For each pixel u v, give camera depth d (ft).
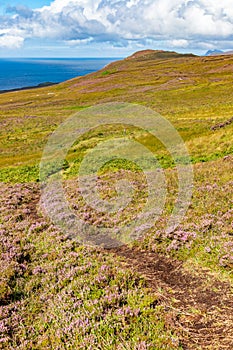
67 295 27.35
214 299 25.73
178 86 271.28
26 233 43.16
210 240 33.96
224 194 45.34
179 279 29.22
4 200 61.00
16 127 185.78
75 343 21.83
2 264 33.09
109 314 24.21
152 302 25.71
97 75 487.20
